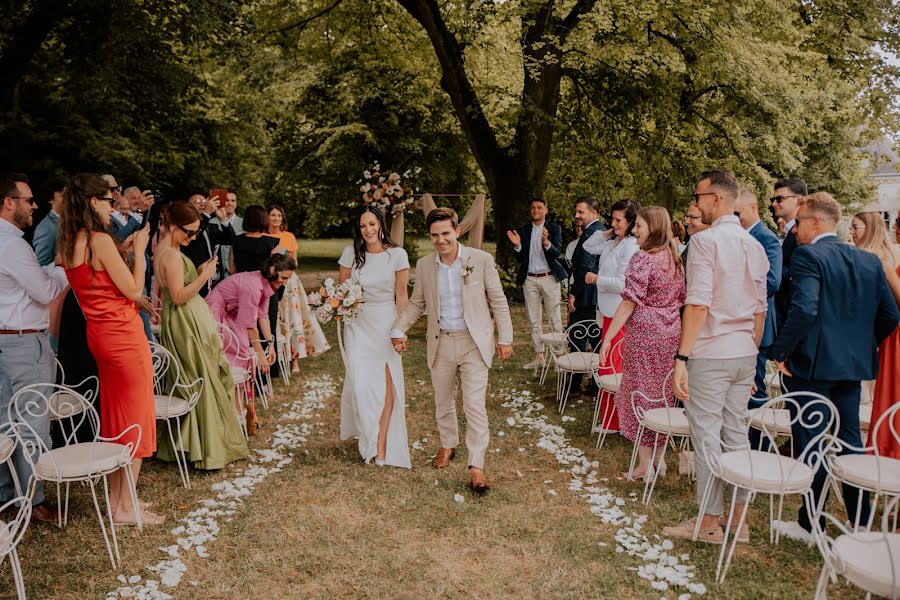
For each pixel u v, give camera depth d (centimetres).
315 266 2098
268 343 582
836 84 1281
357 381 447
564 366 543
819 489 336
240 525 363
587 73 1209
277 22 1232
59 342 438
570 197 1438
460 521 368
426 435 513
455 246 405
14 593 294
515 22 1100
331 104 1625
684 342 322
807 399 330
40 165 1040
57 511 375
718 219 325
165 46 923
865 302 317
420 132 1633
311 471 439
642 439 412
